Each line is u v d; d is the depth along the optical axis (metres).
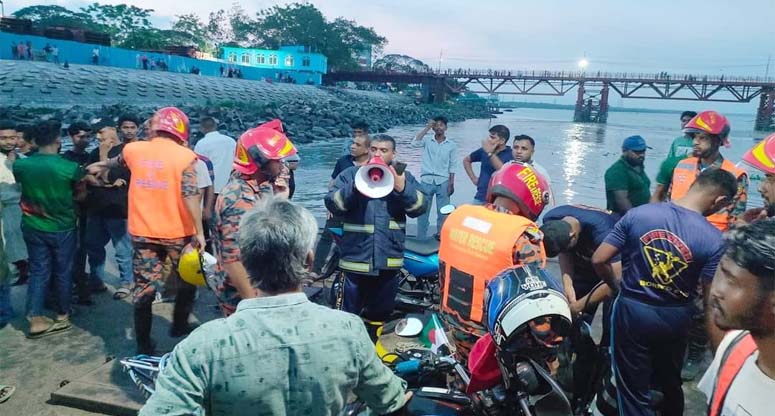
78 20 73.81
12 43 39.53
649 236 3.02
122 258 5.81
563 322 2.20
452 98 101.44
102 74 40.97
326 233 5.91
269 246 1.77
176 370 1.63
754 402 1.49
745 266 1.42
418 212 4.21
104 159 5.77
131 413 3.64
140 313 4.30
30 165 4.61
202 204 5.56
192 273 4.26
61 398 3.76
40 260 4.75
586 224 3.78
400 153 26.23
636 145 5.59
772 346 1.43
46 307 5.44
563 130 63.28
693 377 4.30
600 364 3.41
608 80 93.81
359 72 88.75
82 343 4.70
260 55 82.12
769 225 1.45
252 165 3.48
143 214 4.20
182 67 56.69
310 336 1.73
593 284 3.91
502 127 7.02
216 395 1.65
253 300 1.79
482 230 2.70
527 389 2.26
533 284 2.26
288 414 1.70
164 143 4.24
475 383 2.49
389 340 4.79
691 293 3.03
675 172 5.15
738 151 34.47
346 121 43.94
